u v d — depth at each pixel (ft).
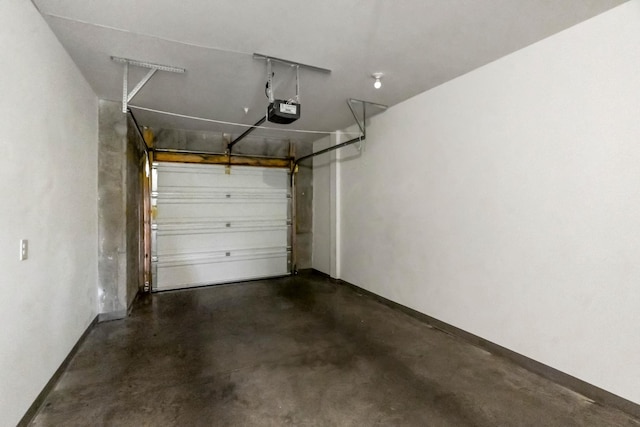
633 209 6.22
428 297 11.12
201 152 16.61
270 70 8.52
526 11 6.47
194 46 7.77
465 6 6.28
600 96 6.64
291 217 19.11
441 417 6.19
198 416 6.17
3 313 5.23
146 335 10.09
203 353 8.86
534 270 7.87
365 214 14.60
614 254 6.48
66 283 8.09
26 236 6.00
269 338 9.91
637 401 6.16
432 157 10.82
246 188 17.87
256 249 18.17
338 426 5.92
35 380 6.28
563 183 7.28
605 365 6.61
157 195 15.72
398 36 7.38
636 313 6.19
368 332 10.41
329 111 13.17
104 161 11.32
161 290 15.76
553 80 7.41
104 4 6.15
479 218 9.24
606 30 6.52
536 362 7.84
